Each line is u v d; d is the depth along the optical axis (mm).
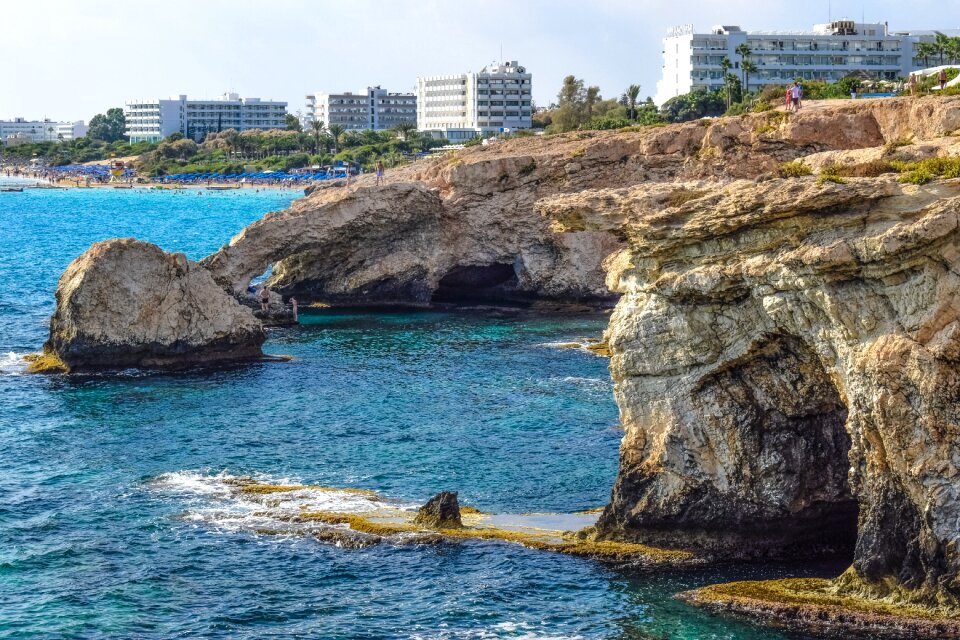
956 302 30734
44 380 64812
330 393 62281
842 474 36438
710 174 86438
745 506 36969
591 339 78438
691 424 37406
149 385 63938
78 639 32719
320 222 89250
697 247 36781
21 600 35250
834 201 32938
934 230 30531
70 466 48812
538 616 33750
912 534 31359
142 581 36594
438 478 47281
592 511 42969
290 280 94938
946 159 37938
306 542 39562
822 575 35438
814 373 35781
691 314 37000
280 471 48219
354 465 49125
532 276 93375
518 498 44844
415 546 38875
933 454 30375
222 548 39188
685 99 199250
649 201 39906
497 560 37594
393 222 92125
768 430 36625
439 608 34375
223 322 70000
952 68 104875
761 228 34906
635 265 38969
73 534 40625
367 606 34688
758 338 35812
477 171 93125
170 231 186000
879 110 81250
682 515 37812
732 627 32281
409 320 87500
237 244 87250
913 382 30531
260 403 59969
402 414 57656
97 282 66812
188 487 45812
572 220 43031
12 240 167500
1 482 46469
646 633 32250
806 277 32969
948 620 30016
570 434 53719
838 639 31062
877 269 31531
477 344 77062
